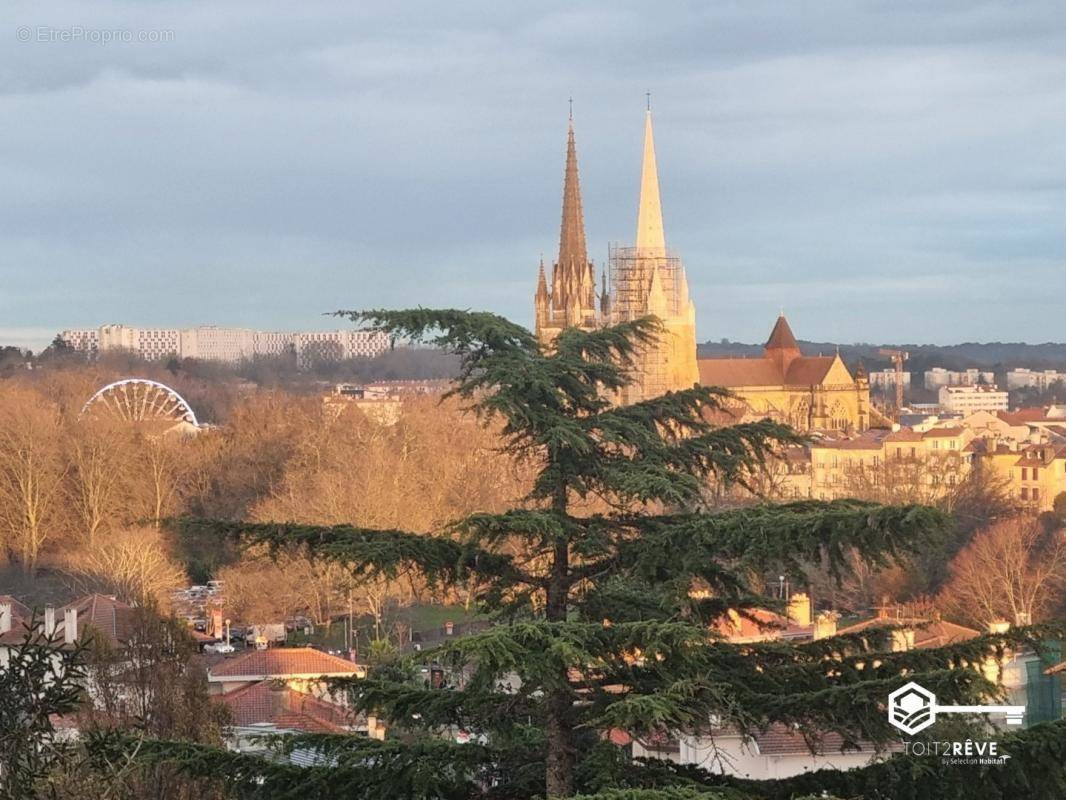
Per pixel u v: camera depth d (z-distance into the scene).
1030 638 51.50
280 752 54.28
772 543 48.41
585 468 53.72
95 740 51.78
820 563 49.94
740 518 49.66
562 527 51.84
